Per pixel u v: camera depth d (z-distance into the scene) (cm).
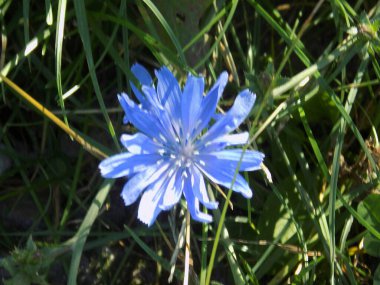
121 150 13
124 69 14
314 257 14
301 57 14
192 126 12
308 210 14
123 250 15
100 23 15
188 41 15
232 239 15
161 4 15
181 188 11
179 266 15
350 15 15
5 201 15
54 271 15
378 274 14
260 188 15
